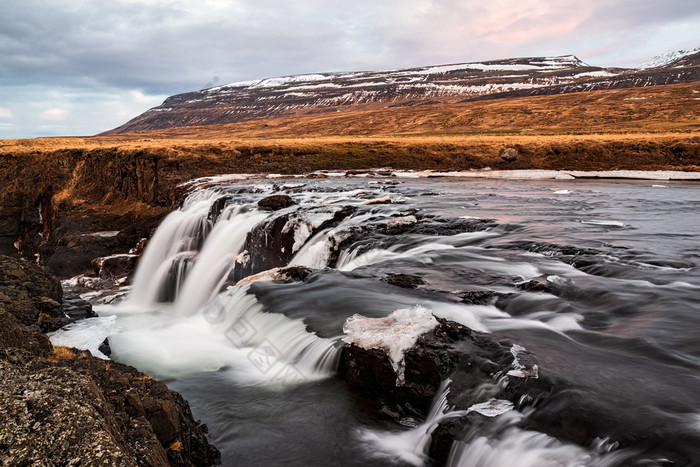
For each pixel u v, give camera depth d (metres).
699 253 15.84
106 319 14.19
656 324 9.85
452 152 60.19
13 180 51.97
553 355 8.45
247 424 8.41
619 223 21.89
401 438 7.86
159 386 6.97
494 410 7.25
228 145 55.75
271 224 22.41
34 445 4.08
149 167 47.56
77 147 57.41
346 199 28.22
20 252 50.75
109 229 43.66
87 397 4.91
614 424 6.46
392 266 14.92
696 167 53.47
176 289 25.72
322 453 7.61
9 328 6.91
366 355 8.97
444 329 9.16
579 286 12.34
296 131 173.00
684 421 6.40
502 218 23.14
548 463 6.20
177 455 6.24
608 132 95.25
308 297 12.48
